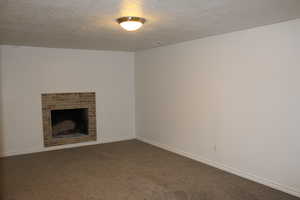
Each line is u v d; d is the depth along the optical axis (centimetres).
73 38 416
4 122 489
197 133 450
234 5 240
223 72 391
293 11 262
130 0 223
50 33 371
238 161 378
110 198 312
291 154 310
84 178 377
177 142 500
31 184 356
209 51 413
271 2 231
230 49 376
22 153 508
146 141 600
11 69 490
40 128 525
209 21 304
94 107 583
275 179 329
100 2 228
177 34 388
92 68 574
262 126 341
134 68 628
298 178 305
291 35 301
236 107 374
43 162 454
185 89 470
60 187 346
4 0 222
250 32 346
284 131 315
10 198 313
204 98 429
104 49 566
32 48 507
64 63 541
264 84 334
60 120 601
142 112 608
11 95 493
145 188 340
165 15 275
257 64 341
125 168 419
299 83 297
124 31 360
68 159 471
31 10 252
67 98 548
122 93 618
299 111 299
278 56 316
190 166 424
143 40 443
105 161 457
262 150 343
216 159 415
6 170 414
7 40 430
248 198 306
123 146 564
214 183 352
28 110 511
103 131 599
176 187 342
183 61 470
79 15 272
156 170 407
